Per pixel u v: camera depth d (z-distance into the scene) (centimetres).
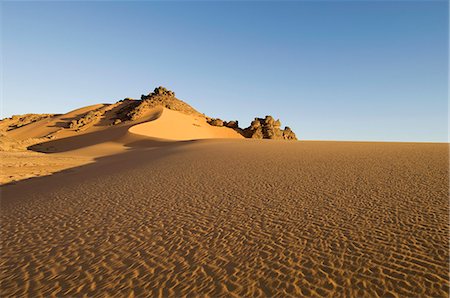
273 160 2447
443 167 1761
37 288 671
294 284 635
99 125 12081
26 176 2592
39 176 2627
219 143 4500
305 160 2367
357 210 1071
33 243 941
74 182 2088
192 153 3266
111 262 781
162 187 1669
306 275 666
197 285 652
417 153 2470
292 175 1791
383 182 1470
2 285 689
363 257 728
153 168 2397
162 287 651
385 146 3259
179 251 825
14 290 667
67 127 12206
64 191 1761
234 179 1772
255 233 921
